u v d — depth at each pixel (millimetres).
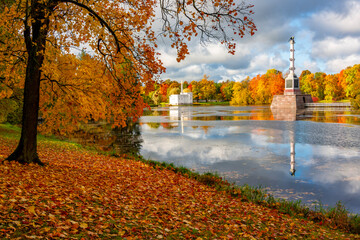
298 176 15469
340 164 18312
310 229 7773
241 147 24922
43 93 11445
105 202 6773
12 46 9602
